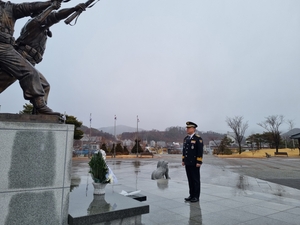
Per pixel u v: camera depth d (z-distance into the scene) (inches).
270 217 170.4
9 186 109.1
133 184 318.0
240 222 159.0
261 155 1446.9
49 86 162.6
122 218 136.9
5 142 109.8
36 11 145.2
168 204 206.2
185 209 190.4
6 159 109.4
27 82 133.9
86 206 140.7
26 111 829.2
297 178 436.8
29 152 115.0
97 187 175.3
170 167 689.6
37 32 153.0
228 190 279.7
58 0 141.9
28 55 153.3
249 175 487.2
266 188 319.6
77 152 1567.4
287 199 230.4
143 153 1569.9
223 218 167.5
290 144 2174.0
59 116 135.0
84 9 151.6
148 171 553.6
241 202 215.9
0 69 142.1
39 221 115.2
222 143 1818.4
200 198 232.2
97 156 179.2
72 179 338.0
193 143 230.1
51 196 119.3
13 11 137.7
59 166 122.8
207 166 732.7
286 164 804.0
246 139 2222.0
